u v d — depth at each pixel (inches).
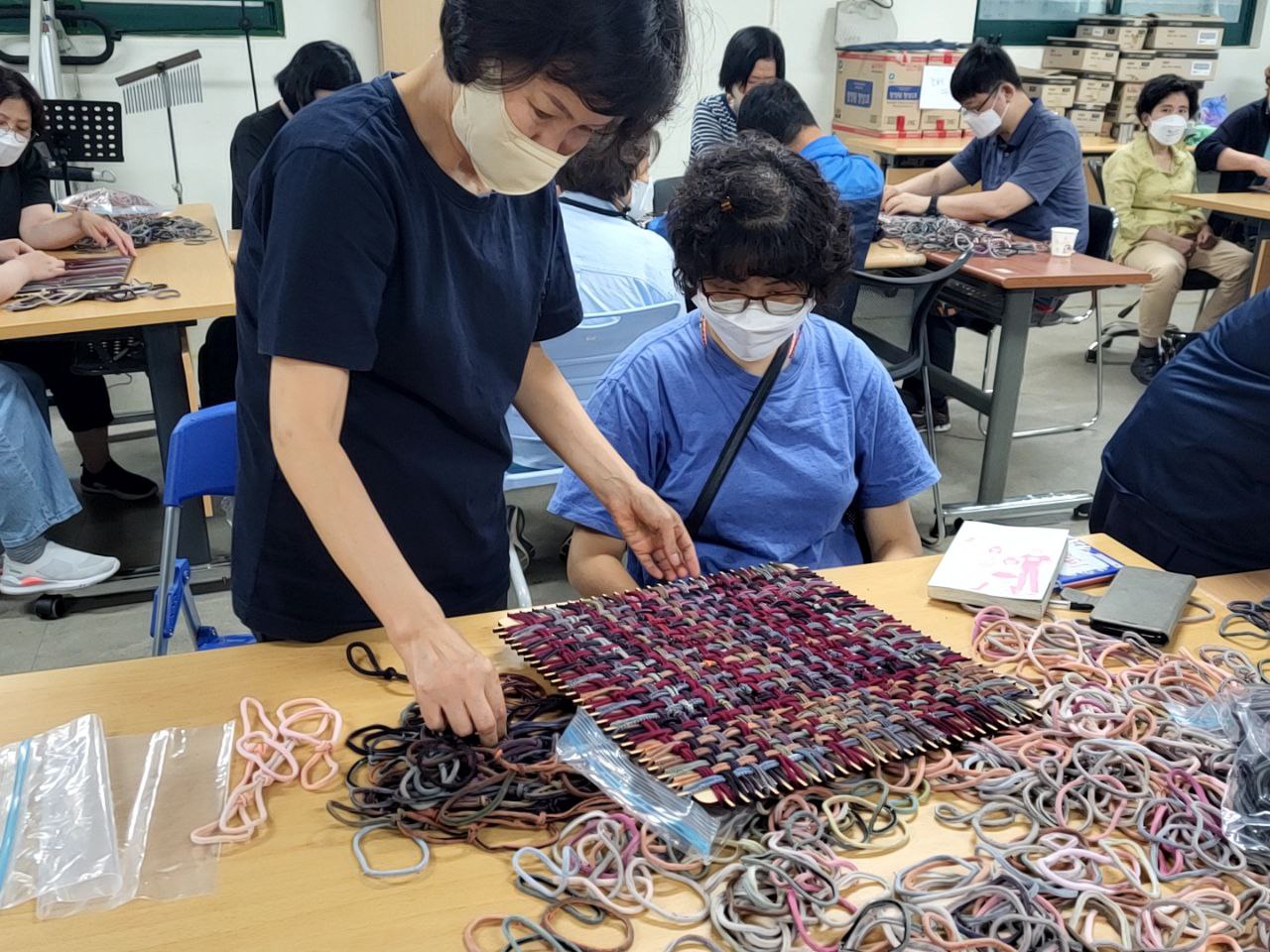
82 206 133.6
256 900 30.8
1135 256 174.4
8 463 98.3
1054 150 143.2
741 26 203.3
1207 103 232.7
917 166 199.2
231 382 111.8
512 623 43.4
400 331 40.6
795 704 37.7
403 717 38.3
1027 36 227.1
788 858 31.8
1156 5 234.8
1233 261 173.2
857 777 35.4
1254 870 32.4
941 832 33.7
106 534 118.9
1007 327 119.5
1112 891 31.0
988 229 142.3
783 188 48.3
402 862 32.4
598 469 49.3
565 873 31.1
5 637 99.1
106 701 40.2
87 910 30.3
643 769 34.4
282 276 35.9
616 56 31.2
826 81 214.1
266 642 46.1
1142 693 40.8
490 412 46.1
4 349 116.7
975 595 47.9
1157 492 62.1
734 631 42.9
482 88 33.4
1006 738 37.7
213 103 177.8
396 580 36.0
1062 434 153.2
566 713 38.6
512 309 44.4
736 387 55.9
